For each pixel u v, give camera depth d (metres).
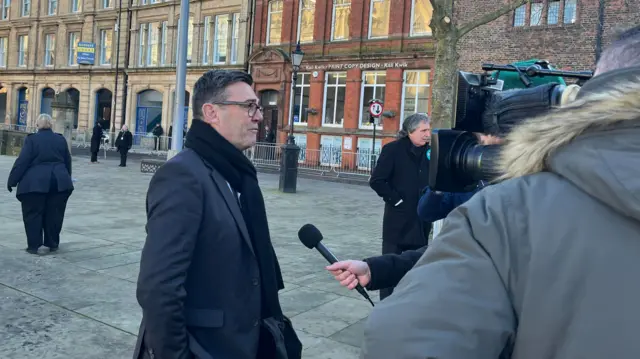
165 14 32.00
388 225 4.39
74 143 34.44
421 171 4.30
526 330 0.95
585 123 0.98
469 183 1.82
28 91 39.69
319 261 6.74
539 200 1.01
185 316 2.00
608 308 0.89
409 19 22.56
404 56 22.48
